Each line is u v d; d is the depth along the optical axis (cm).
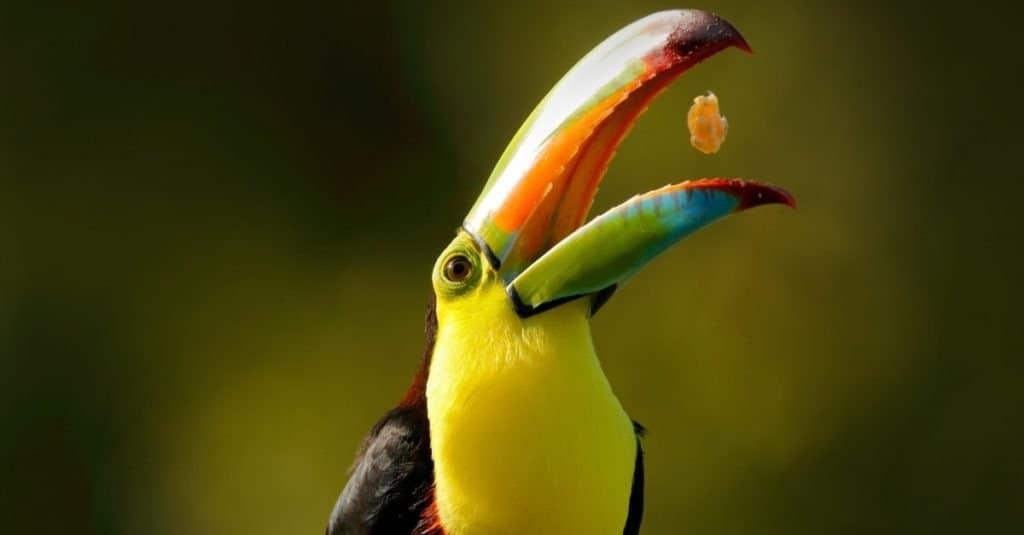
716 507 1688
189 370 1848
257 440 1805
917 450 1755
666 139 1755
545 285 804
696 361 1709
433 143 1870
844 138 1827
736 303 1725
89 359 1848
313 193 1880
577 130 814
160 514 1800
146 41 1902
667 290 1720
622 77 813
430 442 852
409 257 1841
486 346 809
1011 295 1789
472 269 822
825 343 1738
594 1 1853
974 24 1877
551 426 801
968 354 1781
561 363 805
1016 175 1833
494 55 1869
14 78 1881
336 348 1828
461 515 819
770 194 788
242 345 1847
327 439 1786
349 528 876
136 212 1878
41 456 1830
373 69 1898
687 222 790
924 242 1811
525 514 805
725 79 1817
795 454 1703
